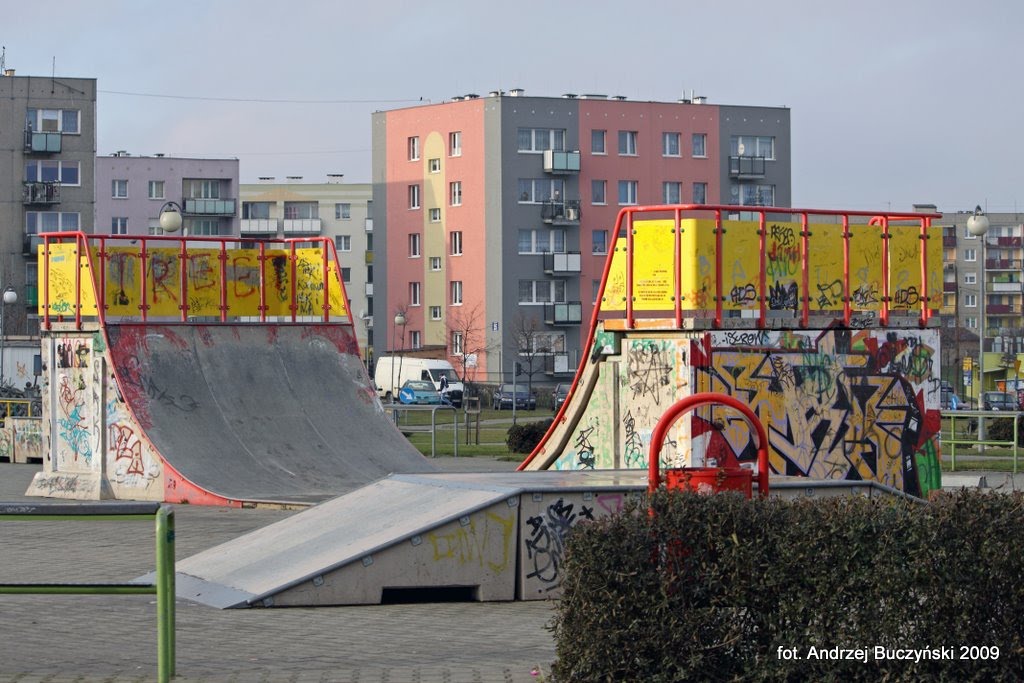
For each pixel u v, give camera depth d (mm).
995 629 9852
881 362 24281
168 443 29172
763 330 23344
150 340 31328
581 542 9875
